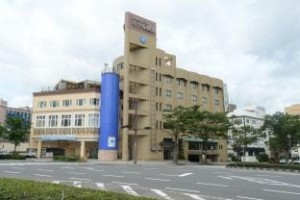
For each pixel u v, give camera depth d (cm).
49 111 6169
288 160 5278
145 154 6062
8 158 4756
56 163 4053
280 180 2272
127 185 1800
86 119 5806
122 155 5725
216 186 1819
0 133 5381
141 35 6269
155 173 2711
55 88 6550
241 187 1780
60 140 6041
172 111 5688
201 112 5572
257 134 6247
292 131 4934
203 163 5644
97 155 5856
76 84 6391
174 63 6919
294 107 10275
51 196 841
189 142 6962
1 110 10400
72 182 1867
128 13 6106
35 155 5925
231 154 8525
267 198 1397
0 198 859
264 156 7981
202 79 7556
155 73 6431
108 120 5522
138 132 6084
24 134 5606
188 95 7144
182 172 2920
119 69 6431
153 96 6294
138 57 6425
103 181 1988
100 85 6128
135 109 5744
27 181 1101
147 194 1472
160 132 6378
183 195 1452
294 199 1380
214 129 5550
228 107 9812
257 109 10344
